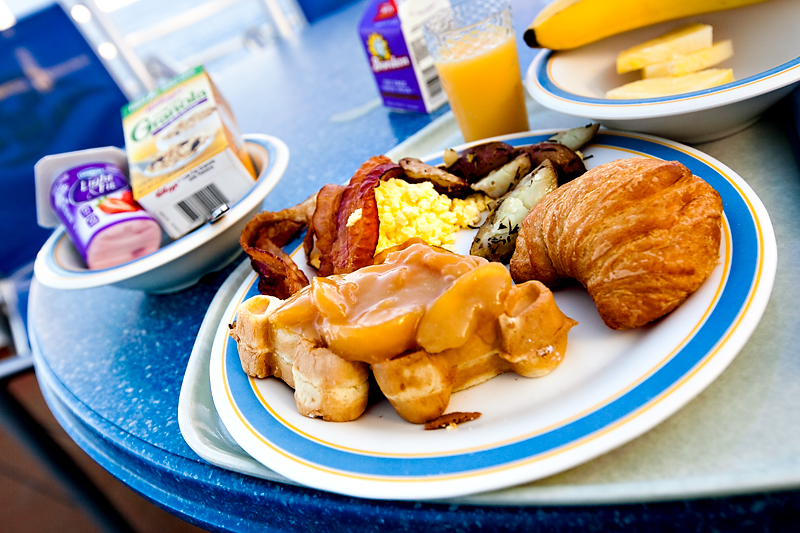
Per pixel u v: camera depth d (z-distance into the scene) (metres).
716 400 0.20
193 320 0.38
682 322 0.22
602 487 0.18
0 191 0.83
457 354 0.24
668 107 0.29
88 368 0.38
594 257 0.24
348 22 0.98
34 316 0.51
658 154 0.30
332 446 0.23
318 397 0.24
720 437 0.18
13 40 0.84
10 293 0.72
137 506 0.68
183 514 0.27
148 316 0.41
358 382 0.24
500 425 0.22
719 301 0.21
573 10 0.37
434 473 0.20
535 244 0.27
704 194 0.24
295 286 0.32
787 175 0.28
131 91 1.06
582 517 0.18
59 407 0.38
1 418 0.59
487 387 0.24
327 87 0.72
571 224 0.25
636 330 0.24
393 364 0.23
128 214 0.39
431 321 0.23
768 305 0.22
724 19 0.35
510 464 0.19
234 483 0.25
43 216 0.44
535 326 0.23
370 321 0.23
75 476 0.63
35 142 0.85
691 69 0.34
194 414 0.29
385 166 0.34
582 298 0.27
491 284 0.23
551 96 0.35
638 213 0.23
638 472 0.18
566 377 0.23
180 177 0.38
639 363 0.21
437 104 0.52
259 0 1.14
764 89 0.27
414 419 0.23
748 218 0.24
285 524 0.23
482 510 0.19
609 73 0.38
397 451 0.22
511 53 0.39
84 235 0.38
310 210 0.37
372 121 0.56
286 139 0.61
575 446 0.19
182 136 0.40
